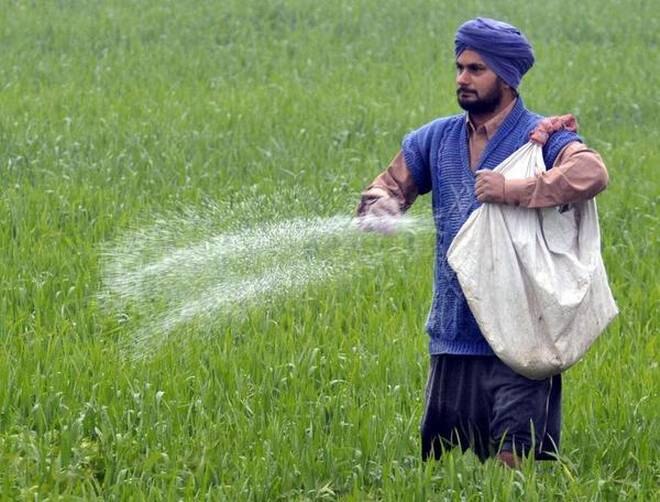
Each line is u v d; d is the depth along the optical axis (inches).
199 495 554.6
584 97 1628.9
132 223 963.3
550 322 522.3
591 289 525.7
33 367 698.8
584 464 608.7
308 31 2073.1
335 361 718.5
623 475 606.9
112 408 638.5
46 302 816.9
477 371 548.7
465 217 540.7
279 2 2271.2
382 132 1389.0
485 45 535.2
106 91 1600.6
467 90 541.0
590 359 738.8
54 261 894.4
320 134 1363.2
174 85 1640.0
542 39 2082.9
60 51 1875.0
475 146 548.7
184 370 698.8
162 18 2137.1
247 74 1772.9
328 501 564.4
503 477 543.2
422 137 565.0
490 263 527.8
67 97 1523.1
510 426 540.1
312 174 1171.9
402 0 2368.4
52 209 1024.2
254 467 570.6
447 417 561.0
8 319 781.3
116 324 773.3
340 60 1883.6
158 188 1114.1
